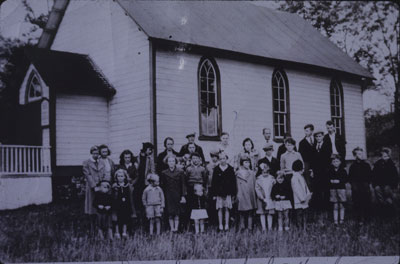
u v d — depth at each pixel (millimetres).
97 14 13586
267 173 8109
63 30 14336
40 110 12359
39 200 11133
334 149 9023
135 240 7031
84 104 12609
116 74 12875
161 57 12031
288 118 14633
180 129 12227
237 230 8016
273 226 8422
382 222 8117
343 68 13492
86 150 12508
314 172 9141
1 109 12742
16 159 11070
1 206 10297
